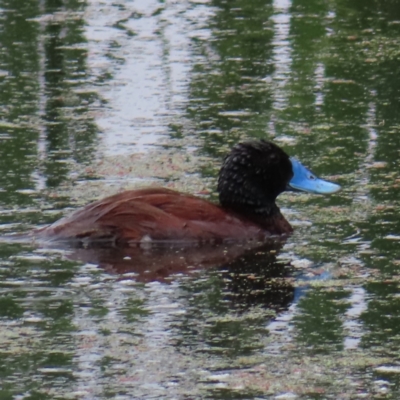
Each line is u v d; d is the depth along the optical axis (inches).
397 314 417.1
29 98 762.8
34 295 437.4
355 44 884.0
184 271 468.1
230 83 792.9
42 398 348.8
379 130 685.3
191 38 903.7
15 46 885.2
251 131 689.0
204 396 350.6
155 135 683.4
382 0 1008.2
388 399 347.9
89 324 408.5
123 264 476.4
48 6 1005.2
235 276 461.1
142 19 959.6
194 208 515.2
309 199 568.4
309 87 781.3
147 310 421.4
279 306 426.0
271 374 366.9
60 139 676.1
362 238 507.2
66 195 569.9
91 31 923.4
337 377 364.8
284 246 504.1
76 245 499.2
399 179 592.4
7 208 546.6
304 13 975.0
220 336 397.7
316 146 653.9
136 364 374.3
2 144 665.0
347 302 429.4
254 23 946.1
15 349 386.3
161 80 800.9
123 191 543.8
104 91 777.6
